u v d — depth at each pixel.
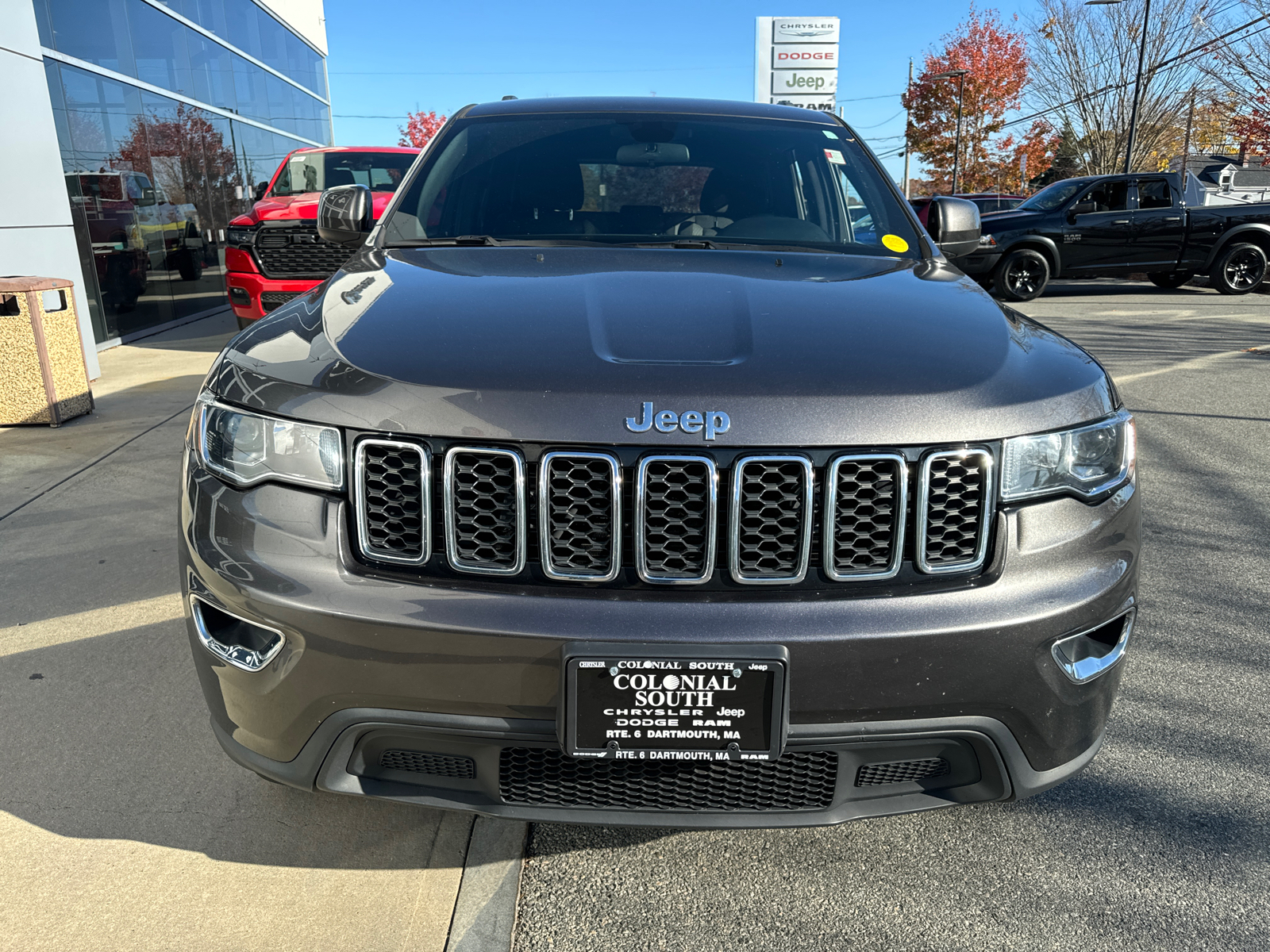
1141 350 8.53
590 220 2.65
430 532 1.57
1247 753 2.38
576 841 2.06
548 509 1.54
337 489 1.58
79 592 3.22
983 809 2.18
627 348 1.66
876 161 2.95
